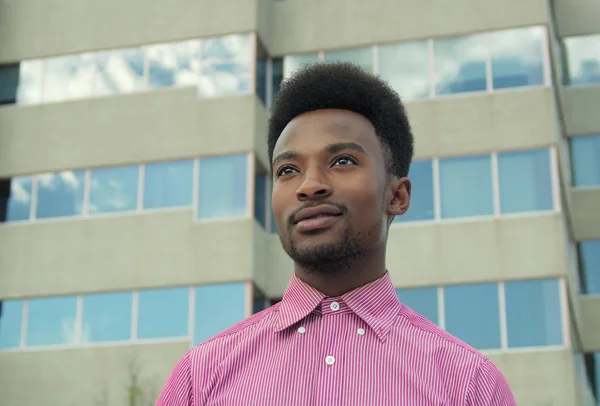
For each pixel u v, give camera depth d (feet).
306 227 9.50
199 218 60.29
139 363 58.39
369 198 9.59
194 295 58.95
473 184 59.52
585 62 71.10
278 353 9.45
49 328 60.29
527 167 59.26
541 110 60.08
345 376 9.15
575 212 68.49
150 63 64.13
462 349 9.53
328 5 65.31
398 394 9.05
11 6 67.36
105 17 65.62
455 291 57.82
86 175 62.85
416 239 59.06
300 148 9.71
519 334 56.29
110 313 59.77
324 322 9.52
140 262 60.18
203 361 9.70
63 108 64.39
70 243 61.57
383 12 64.13
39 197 63.05
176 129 62.34
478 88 61.36
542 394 54.85
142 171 62.13
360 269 9.66
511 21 62.03
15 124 64.85
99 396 58.08
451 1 63.10
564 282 56.65
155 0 65.21
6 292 61.31
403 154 10.59
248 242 59.16
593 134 69.67
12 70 66.23
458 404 9.16
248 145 61.05
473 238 58.49
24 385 59.26
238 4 63.72
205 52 63.57
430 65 62.44
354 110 10.10
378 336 9.41
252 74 62.44
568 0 72.08
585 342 66.33
